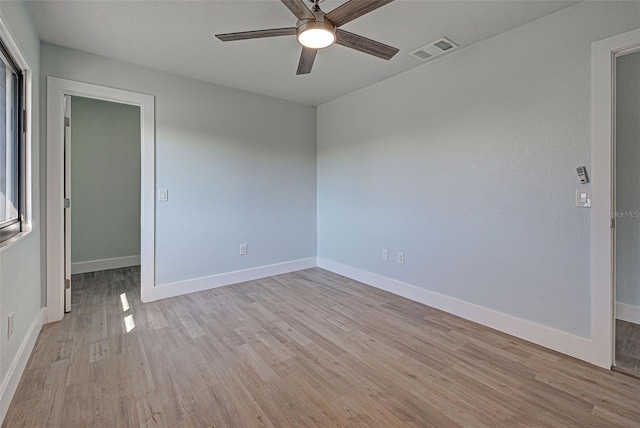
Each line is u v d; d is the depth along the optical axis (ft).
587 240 6.66
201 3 6.64
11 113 6.43
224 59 9.43
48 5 6.68
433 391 5.75
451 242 9.25
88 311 9.43
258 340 7.68
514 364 6.61
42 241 8.39
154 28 7.64
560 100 6.95
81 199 14.06
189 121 10.91
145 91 9.98
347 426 4.91
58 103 8.58
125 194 15.12
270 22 7.38
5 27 5.25
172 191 10.66
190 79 10.87
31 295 7.17
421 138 9.98
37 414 5.08
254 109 12.53
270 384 5.96
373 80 11.19
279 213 13.52
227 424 4.94
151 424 4.92
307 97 13.17
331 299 10.54
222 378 6.14
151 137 10.15
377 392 5.73
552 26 7.02
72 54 8.74
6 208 6.05
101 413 5.13
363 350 7.21
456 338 7.78
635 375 6.14
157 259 10.43
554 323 7.19
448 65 9.12
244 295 10.91
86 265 14.23
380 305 10.00
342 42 6.16
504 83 7.88
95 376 6.14
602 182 6.40
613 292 6.44
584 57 6.57
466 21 7.34
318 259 14.88
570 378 6.11
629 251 8.71
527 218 7.58
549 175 7.18
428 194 9.84
